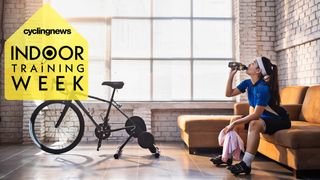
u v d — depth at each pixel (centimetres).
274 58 539
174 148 446
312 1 419
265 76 310
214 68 547
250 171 294
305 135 269
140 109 516
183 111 530
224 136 319
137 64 541
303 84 451
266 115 303
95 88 535
